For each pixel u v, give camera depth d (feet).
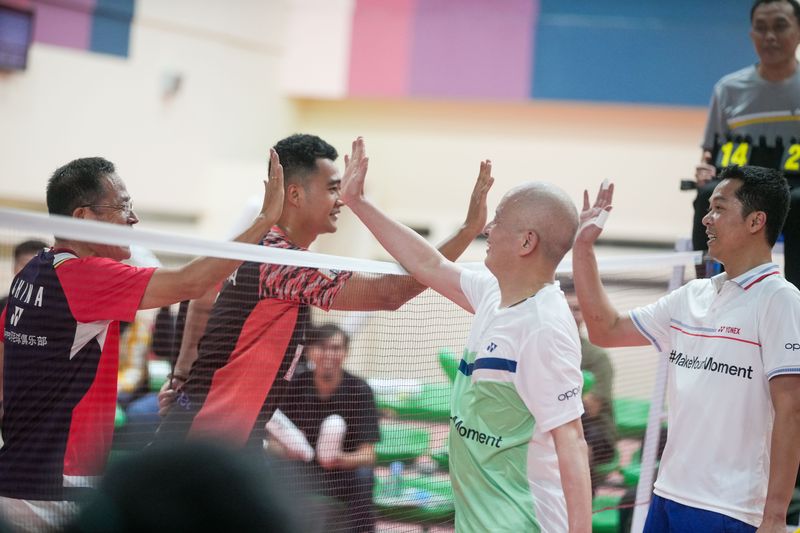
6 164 54.95
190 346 15.31
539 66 66.54
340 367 15.67
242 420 14.02
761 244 14.47
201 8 65.67
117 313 12.66
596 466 19.67
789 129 19.17
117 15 60.59
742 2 62.23
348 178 14.90
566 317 12.70
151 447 5.20
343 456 15.08
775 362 13.43
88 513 4.94
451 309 17.22
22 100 55.57
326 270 14.48
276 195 13.60
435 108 70.13
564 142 66.95
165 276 12.70
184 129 65.36
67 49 57.88
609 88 64.80
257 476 5.02
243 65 68.90
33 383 12.85
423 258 14.89
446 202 69.56
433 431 16.06
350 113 72.28
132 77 61.87
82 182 13.83
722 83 20.39
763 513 13.55
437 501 15.42
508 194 13.52
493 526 12.34
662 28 63.93
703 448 13.97
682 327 14.87
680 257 18.49
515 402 12.60
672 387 14.76
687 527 13.92
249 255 12.90
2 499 12.42
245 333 14.37
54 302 12.78
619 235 64.75
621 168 65.21
